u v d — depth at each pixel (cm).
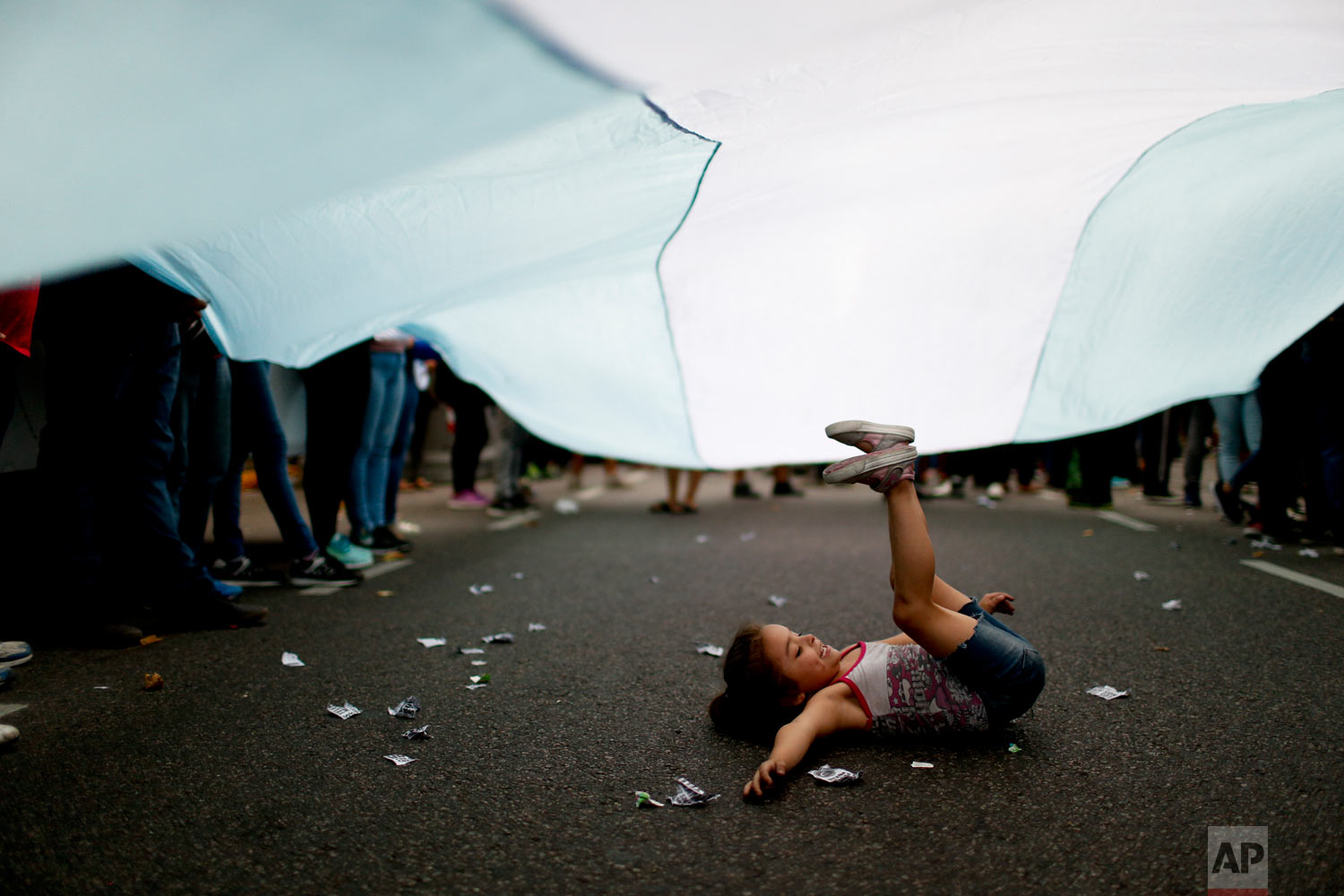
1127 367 335
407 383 600
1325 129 263
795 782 212
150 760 228
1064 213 306
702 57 156
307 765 225
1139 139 272
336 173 161
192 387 362
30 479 383
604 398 380
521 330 364
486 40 129
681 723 256
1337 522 507
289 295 285
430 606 405
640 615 390
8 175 139
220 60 122
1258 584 429
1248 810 193
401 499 855
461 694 283
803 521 709
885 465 220
